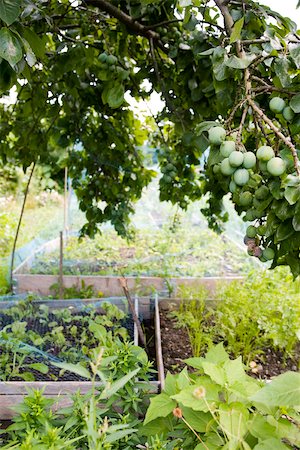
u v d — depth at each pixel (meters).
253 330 3.49
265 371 3.31
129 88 3.86
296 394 1.42
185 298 4.27
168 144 4.28
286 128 1.89
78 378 2.92
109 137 4.18
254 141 2.16
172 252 6.99
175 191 4.07
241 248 7.29
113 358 1.99
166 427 1.88
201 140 2.60
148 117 4.62
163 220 10.86
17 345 2.91
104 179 4.42
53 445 1.49
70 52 3.02
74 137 4.28
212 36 2.61
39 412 1.79
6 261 5.94
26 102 4.01
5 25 1.53
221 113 2.26
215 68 1.73
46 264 5.91
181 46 2.93
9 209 10.39
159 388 2.66
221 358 1.98
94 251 6.93
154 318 4.07
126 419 1.90
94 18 3.27
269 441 1.45
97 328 2.47
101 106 4.01
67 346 3.39
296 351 3.58
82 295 4.86
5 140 4.42
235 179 1.54
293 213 1.50
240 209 2.01
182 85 3.22
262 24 2.11
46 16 2.45
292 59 1.75
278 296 3.81
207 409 1.57
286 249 1.59
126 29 3.12
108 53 2.98
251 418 1.68
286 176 1.44
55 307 4.09
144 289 5.04
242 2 2.04
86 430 1.58
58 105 3.80
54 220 9.84
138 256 6.64
